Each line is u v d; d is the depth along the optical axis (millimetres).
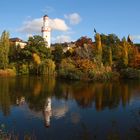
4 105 37312
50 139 22656
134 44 120875
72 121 28312
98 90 52906
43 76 89812
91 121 28234
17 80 74562
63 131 24703
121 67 92312
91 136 23234
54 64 95000
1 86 59406
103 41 120938
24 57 109375
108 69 80562
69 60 87438
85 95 46500
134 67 93938
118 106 36250
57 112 32875
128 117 29719
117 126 25938
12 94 47469
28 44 112500
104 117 30000
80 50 90125
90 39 126438
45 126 26469
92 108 35219
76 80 75250
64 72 81500
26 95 46312
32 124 27188
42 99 42406
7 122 27984
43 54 108500
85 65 80000
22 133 24172
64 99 42438
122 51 94812
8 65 101625
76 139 22672
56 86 59969
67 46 148625
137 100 40906
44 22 144625
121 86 59781
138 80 75750
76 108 35250
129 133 23219
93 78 74938
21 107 35969
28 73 99688
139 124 26312
